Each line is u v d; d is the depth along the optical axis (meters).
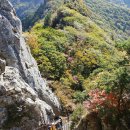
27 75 28.23
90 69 44.78
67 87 39.94
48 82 39.66
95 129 21.17
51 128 24.20
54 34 49.59
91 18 71.19
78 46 48.53
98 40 51.75
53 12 62.53
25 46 30.36
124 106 20.53
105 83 20.23
